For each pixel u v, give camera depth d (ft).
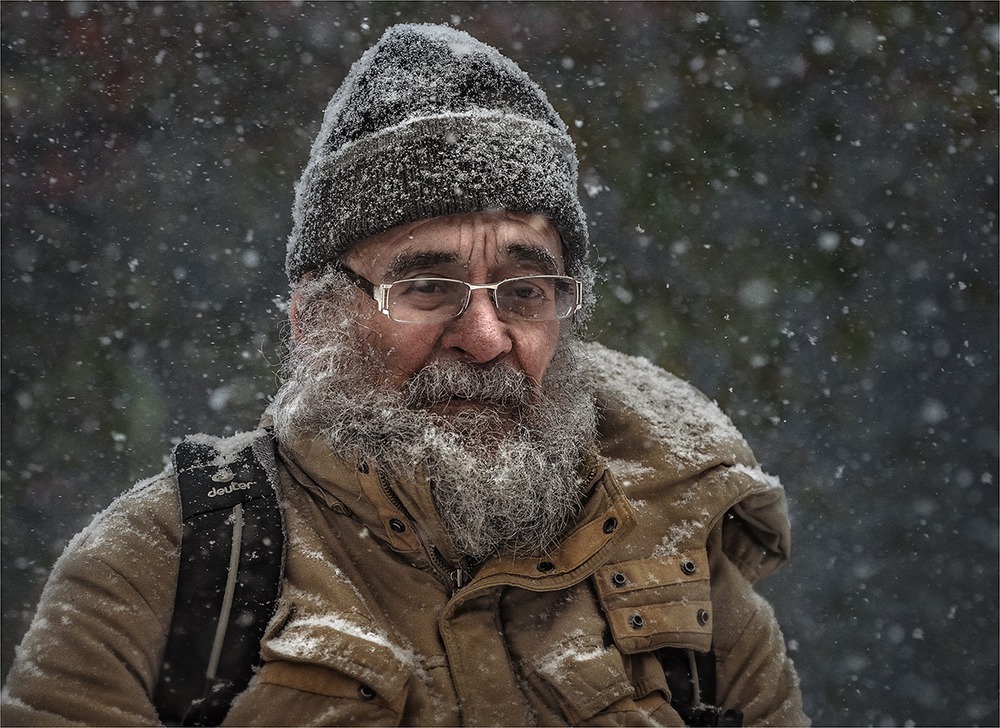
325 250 25.29
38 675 21.90
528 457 24.11
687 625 24.48
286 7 80.28
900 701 65.21
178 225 76.13
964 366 75.41
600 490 24.85
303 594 22.56
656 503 26.22
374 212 24.27
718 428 28.09
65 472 67.10
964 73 79.15
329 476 23.85
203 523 22.94
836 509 71.41
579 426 25.86
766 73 78.54
